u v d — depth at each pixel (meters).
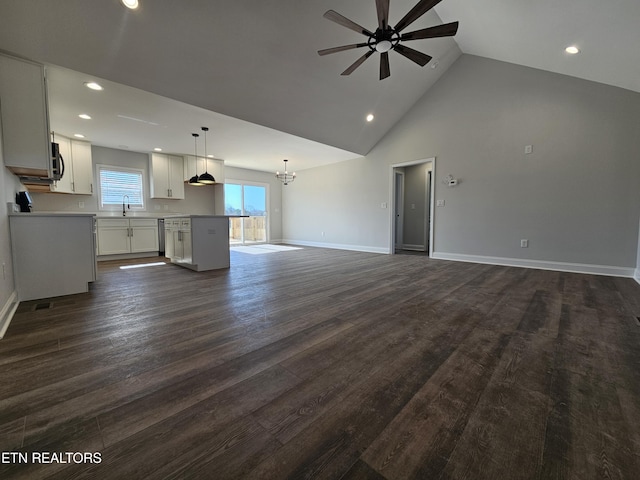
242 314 2.42
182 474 0.90
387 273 4.21
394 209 6.56
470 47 4.87
